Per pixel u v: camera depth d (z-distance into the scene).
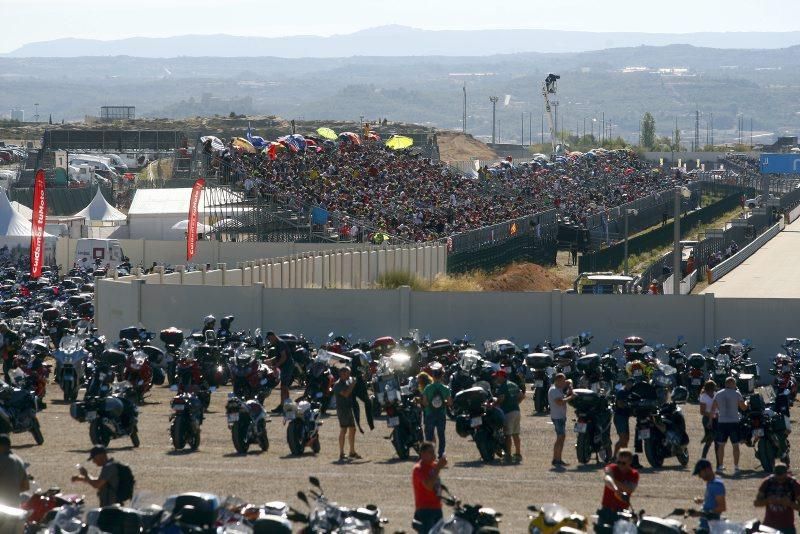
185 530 40.34
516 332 138.50
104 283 144.12
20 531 39.50
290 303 140.50
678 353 114.31
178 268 164.12
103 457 48.69
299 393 107.06
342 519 41.28
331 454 75.50
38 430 76.62
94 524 39.88
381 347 106.00
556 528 42.75
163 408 96.81
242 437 74.88
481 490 63.59
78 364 99.06
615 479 49.41
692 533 46.28
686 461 74.50
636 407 73.12
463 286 187.25
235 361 92.62
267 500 58.19
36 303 140.25
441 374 79.25
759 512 59.16
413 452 77.75
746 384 95.31
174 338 107.75
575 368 100.94
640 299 136.25
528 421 93.69
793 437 88.44
